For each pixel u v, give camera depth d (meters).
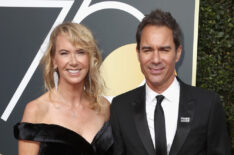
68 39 1.53
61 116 1.65
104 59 2.15
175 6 2.09
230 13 2.42
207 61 2.38
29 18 2.17
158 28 1.38
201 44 2.39
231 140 2.40
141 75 2.15
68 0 2.14
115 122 1.57
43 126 1.56
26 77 2.18
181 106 1.43
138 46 1.49
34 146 1.58
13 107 2.20
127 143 1.48
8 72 2.19
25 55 2.18
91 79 1.75
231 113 2.40
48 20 2.15
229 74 2.40
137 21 2.12
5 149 2.21
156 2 2.10
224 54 2.42
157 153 1.38
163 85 1.46
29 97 2.19
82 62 1.57
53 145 1.56
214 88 2.40
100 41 2.14
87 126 1.69
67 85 1.66
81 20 2.14
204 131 1.38
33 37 2.17
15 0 2.16
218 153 1.40
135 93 1.60
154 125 1.41
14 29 2.18
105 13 2.13
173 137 1.41
